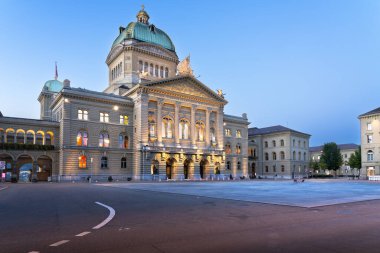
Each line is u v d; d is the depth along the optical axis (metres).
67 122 63.38
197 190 32.72
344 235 10.03
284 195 25.41
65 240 9.36
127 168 70.44
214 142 81.25
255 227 11.36
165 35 91.25
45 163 68.31
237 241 9.25
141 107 68.81
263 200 20.91
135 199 22.38
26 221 12.82
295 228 11.16
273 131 108.69
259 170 110.12
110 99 69.06
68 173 62.47
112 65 88.94
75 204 19.12
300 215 14.16
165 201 20.81
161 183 53.59
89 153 65.56
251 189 34.50
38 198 23.55
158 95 71.62
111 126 69.12
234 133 93.56
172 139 73.56
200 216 13.99
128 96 73.88
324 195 25.30
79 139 64.94
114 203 19.64
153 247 8.55
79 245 8.76
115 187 39.38
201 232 10.51
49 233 10.38
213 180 72.69
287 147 104.31
